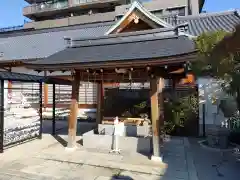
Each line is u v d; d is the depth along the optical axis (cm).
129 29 788
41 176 409
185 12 1916
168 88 799
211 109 722
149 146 552
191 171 435
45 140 694
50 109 1223
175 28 573
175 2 1936
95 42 667
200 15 1202
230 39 250
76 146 602
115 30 781
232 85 379
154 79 498
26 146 619
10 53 1323
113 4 2552
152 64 430
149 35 611
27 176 409
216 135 590
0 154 544
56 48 1270
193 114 750
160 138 544
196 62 399
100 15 2353
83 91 1141
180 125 748
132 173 423
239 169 445
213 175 416
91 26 1498
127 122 673
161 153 534
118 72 527
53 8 2762
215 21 1077
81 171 434
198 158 514
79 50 626
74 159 505
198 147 609
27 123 892
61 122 1070
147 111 786
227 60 310
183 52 399
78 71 577
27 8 2886
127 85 862
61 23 2541
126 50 532
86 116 1122
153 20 726
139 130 629
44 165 468
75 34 1424
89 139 602
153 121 502
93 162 484
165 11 1966
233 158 513
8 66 1204
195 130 747
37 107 1252
